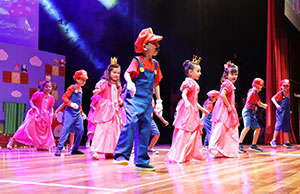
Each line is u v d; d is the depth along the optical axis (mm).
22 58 8414
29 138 6820
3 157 5016
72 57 9992
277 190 2141
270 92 8844
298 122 10422
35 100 7043
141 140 3221
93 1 9828
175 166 3691
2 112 7973
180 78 9758
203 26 9688
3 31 8398
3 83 8023
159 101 3369
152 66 3240
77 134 5562
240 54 9891
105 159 4676
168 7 9539
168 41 9586
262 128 9383
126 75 3109
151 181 2539
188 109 4293
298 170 3254
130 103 3189
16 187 2252
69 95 5402
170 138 9945
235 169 3361
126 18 9672
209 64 9750
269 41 8883
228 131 4969
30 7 8844
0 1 8375
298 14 10242
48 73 8914
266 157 4879
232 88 5043
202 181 2541
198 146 4352
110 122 4844
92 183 2438
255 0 9750
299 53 11062
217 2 9781
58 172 3111
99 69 9875
